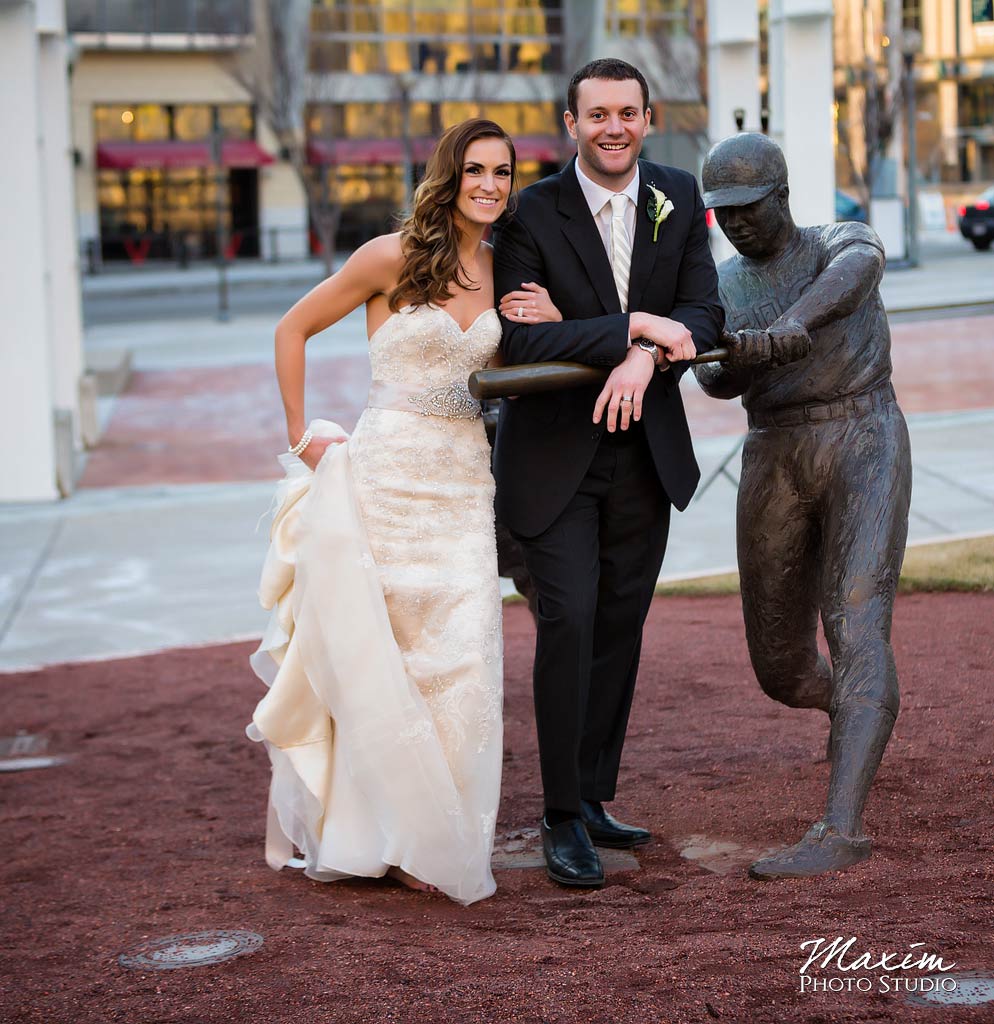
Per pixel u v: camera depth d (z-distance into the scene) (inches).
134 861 189.9
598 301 162.4
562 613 160.2
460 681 162.1
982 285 842.2
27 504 493.0
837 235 165.2
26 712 270.8
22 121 490.0
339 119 1667.1
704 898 146.9
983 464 418.0
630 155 160.1
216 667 294.2
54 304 597.9
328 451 167.0
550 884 163.8
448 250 159.2
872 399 164.2
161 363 870.4
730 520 390.0
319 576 163.2
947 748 191.2
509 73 1681.8
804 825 172.4
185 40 1707.7
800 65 528.4
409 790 159.0
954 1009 111.7
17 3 485.1
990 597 280.5
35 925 166.1
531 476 162.2
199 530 433.7
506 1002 123.0
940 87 1254.3
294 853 190.7
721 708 228.2
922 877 144.8
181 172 1791.3
